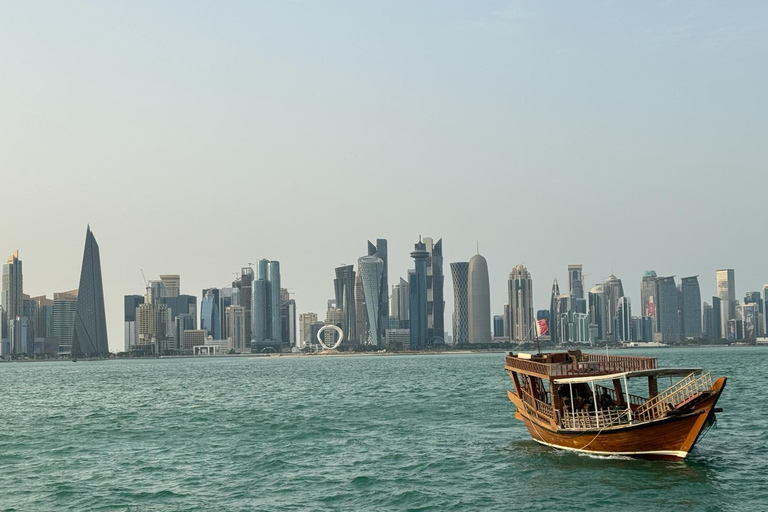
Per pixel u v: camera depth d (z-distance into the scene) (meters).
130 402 161.88
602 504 57.38
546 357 80.06
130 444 93.06
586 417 70.06
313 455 80.81
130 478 71.38
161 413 131.75
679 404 66.38
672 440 64.62
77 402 166.50
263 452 83.62
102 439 98.31
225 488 66.31
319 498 62.12
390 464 74.50
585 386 77.19
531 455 74.81
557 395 72.19
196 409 138.00
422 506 58.75
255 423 110.50
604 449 69.31
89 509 60.59
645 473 65.06
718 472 65.44
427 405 130.88
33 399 180.12
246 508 59.50
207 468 75.44
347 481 67.69
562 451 74.38
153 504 61.53
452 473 69.25
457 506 58.38
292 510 58.66
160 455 83.88
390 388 185.62
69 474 74.00
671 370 67.62
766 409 107.19
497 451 78.50
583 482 63.00
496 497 60.47
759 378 183.12
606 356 79.62
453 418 108.62
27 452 88.38
